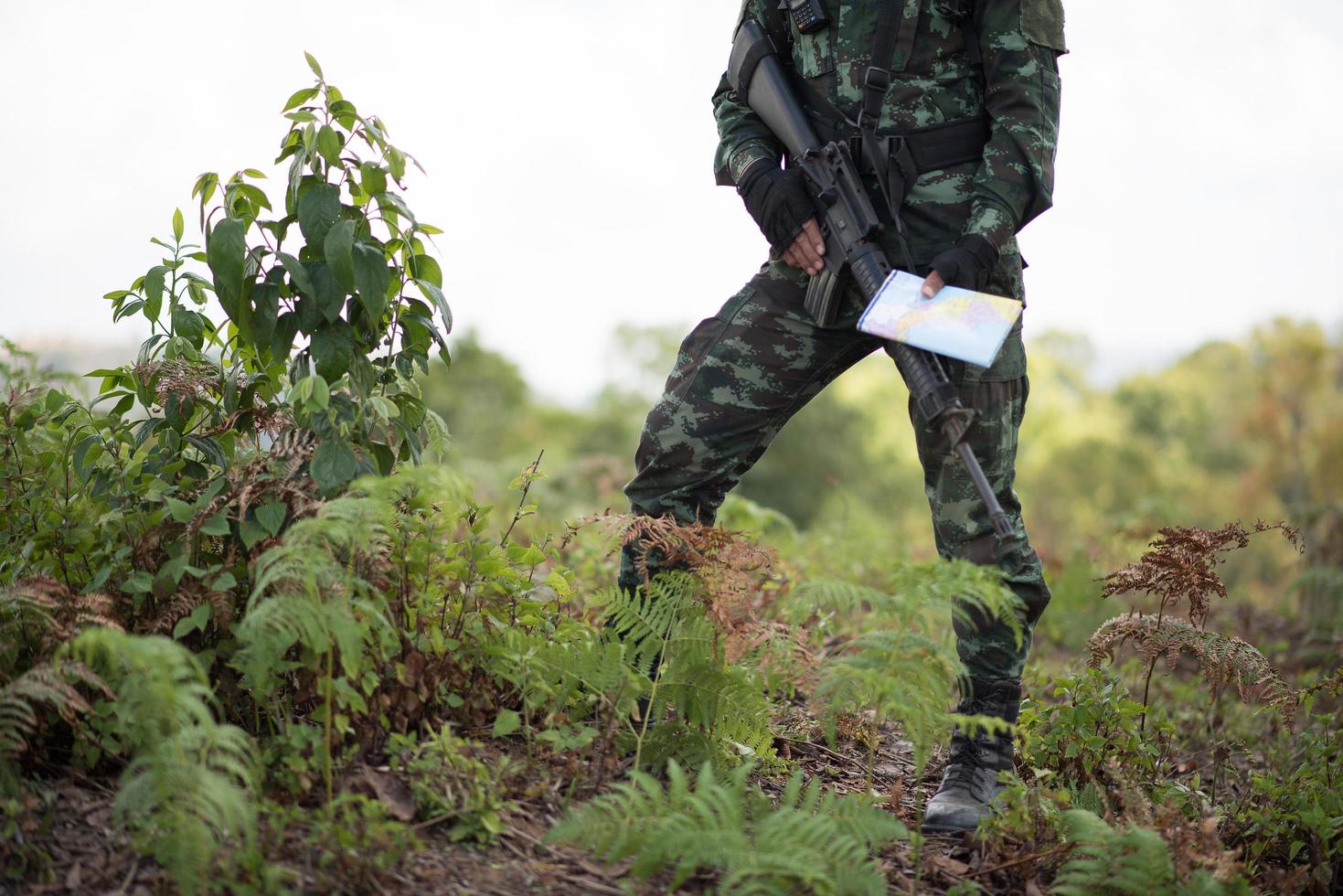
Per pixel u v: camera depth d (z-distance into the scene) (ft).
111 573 7.63
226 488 7.89
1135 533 21.43
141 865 6.23
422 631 8.15
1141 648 10.07
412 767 7.32
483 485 26.35
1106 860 7.29
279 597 6.70
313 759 7.11
